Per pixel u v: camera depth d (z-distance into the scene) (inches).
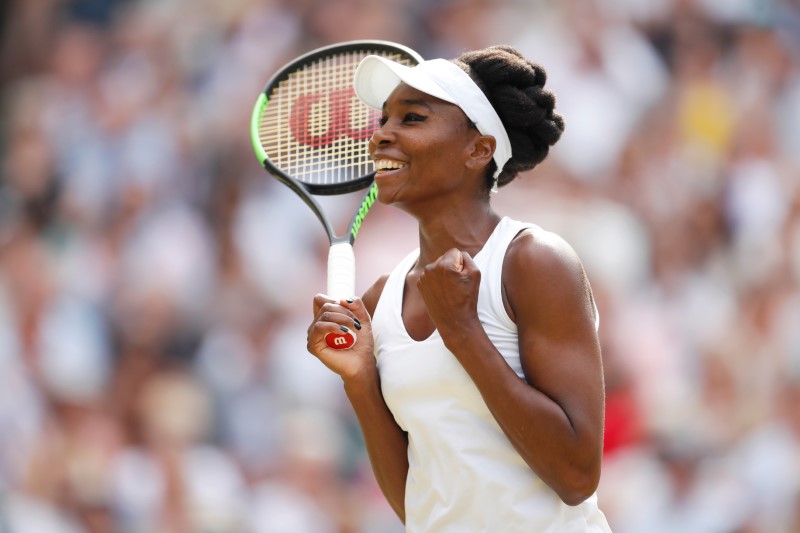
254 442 1226.0
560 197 1323.8
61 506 1200.2
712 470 1162.6
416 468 391.5
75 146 1470.2
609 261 1269.7
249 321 1300.4
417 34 1456.7
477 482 373.7
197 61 1483.8
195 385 1267.2
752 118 1454.2
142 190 1406.3
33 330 1302.9
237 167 1400.1
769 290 1315.2
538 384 365.4
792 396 1229.1
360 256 1283.2
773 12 1517.0
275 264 1325.0
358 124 486.3
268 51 1457.9
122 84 1493.6
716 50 1482.5
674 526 1127.6
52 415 1251.8
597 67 1418.6
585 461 359.3
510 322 374.9
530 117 393.1
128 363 1288.1
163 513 1187.3
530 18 1449.3
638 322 1245.1
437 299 361.4
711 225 1368.1
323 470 1195.3
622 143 1390.3
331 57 499.8
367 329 401.7
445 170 384.2
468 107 382.0
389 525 1160.2
